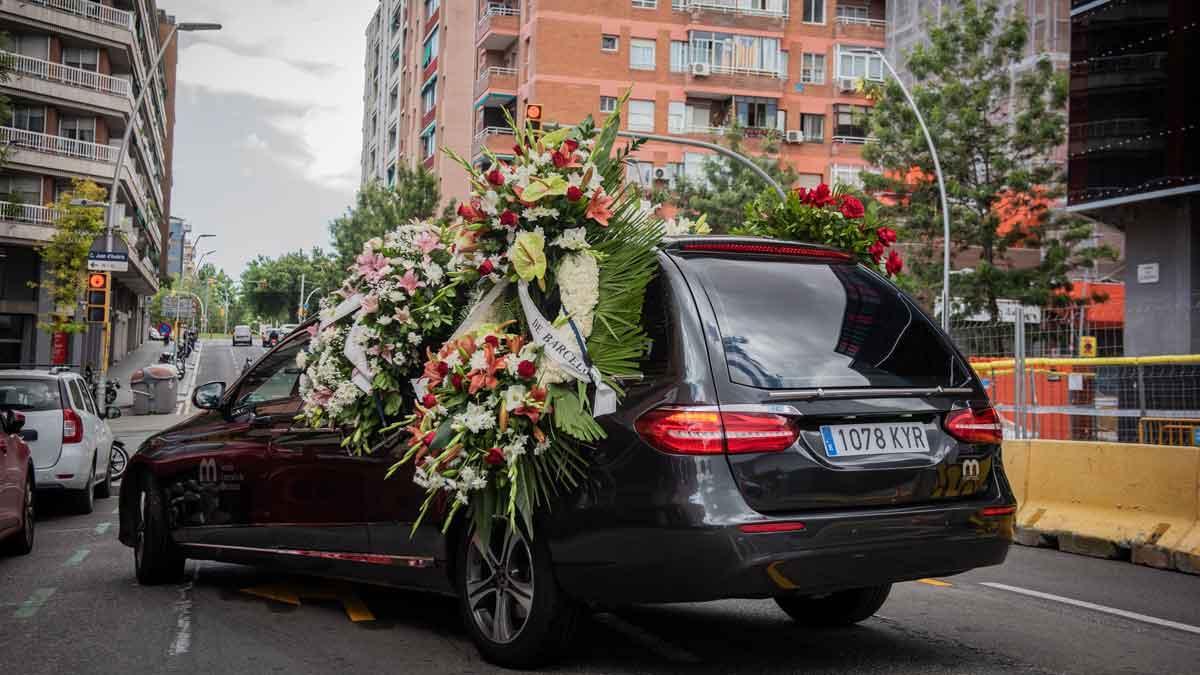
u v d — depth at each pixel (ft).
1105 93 76.54
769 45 180.45
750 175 143.43
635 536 14.73
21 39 159.53
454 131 217.77
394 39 294.05
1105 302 104.01
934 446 15.80
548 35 172.96
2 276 154.30
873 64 183.62
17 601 23.29
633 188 17.12
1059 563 29.84
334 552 20.52
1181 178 71.15
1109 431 41.88
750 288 16.11
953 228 106.01
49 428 41.55
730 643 18.33
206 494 23.82
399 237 19.74
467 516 16.89
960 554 15.70
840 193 20.17
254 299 506.48
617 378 15.46
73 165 159.12
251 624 20.45
